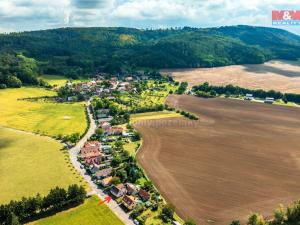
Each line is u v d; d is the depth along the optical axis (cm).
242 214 13088
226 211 13300
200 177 16275
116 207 13388
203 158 18688
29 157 18200
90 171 16550
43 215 12712
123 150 19188
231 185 15500
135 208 13225
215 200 14150
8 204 12400
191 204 13800
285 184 15638
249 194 14675
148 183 15000
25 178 15750
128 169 16362
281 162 18262
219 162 18162
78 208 13225
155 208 13300
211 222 12544
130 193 14388
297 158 18825
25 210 12394
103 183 15062
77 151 19225
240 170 17162
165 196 14425
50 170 16588
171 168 17250
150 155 18962
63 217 12606
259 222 11925
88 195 14162
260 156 19100
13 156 18312
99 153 18438
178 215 12975
